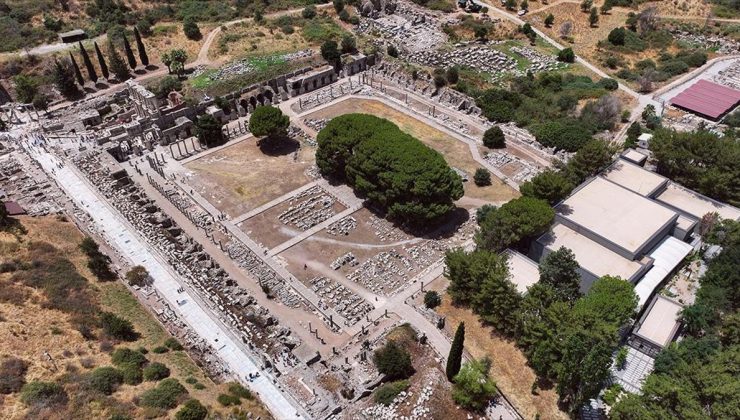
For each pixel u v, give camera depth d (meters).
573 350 71.88
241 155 135.38
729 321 85.19
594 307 80.38
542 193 105.81
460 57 173.75
